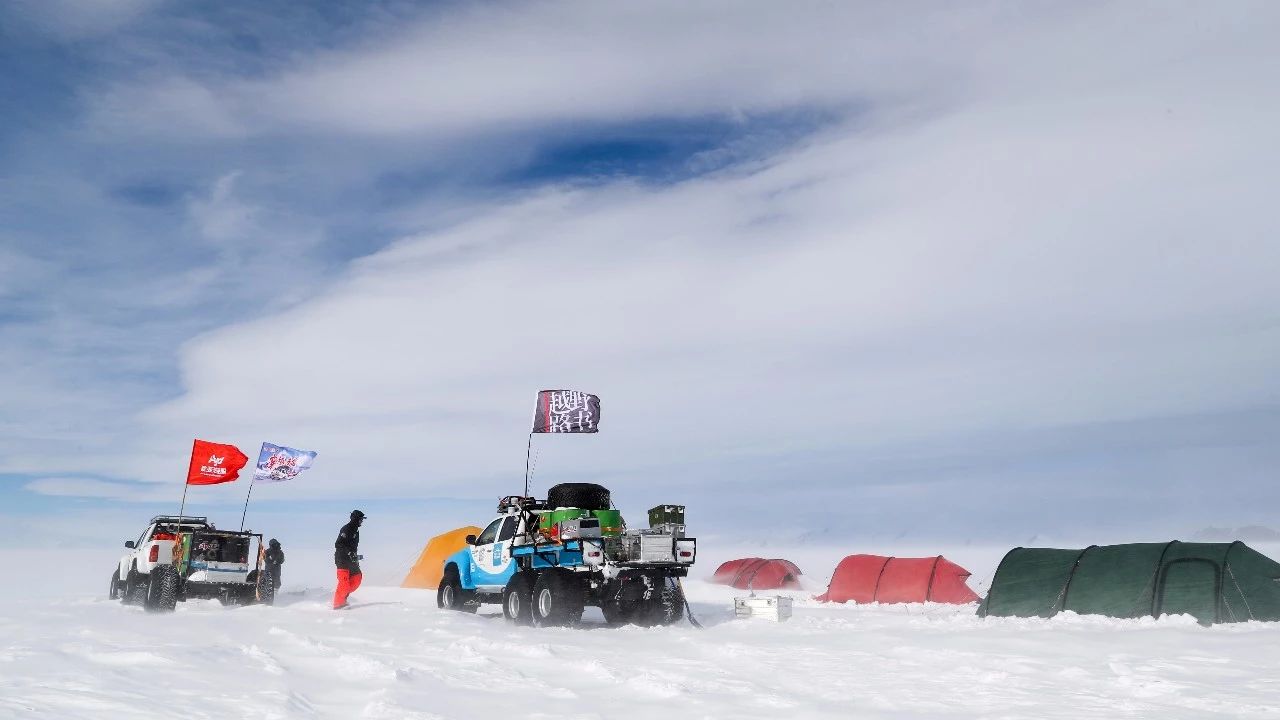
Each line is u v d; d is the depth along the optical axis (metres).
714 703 8.02
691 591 26.84
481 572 18.19
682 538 16.20
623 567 15.78
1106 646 12.27
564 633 14.25
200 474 21.17
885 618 17.42
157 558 18.14
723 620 16.78
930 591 21.83
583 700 8.03
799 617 17.38
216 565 18.64
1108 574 16.94
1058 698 8.43
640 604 15.93
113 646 9.30
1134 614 16.03
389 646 11.34
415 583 26.36
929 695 8.57
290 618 15.14
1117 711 7.81
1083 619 16.08
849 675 9.77
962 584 21.89
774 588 27.00
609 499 17.58
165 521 19.86
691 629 15.13
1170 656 11.32
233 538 19.27
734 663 10.65
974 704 8.14
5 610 16.30
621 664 10.29
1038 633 14.02
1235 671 10.11
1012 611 17.30
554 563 16.30
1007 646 12.30
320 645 10.67
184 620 14.27
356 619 15.19
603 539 16.64
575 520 15.97
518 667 9.91
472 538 18.47
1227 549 16.47
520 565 17.03
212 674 7.99
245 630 12.62
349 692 7.88
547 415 18.16
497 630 14.15
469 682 8.70
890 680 9.44
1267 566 16.17
